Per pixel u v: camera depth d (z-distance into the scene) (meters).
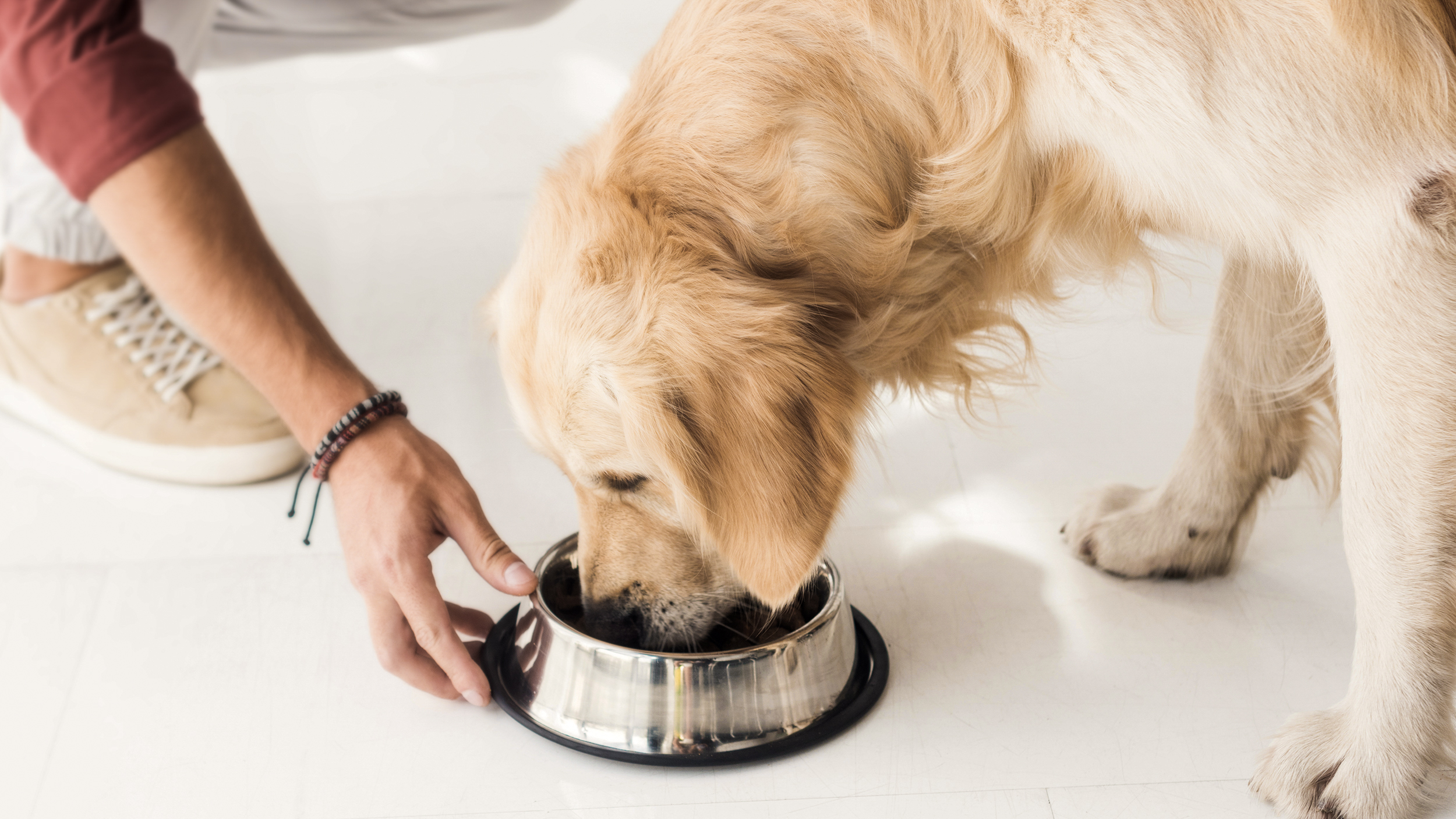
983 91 1.27
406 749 1.41
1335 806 1.23
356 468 1.42
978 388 1.62
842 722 1.39
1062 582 1.70
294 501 1.47
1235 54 1.15
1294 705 1.43
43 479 2.05
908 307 1.43
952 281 1.46
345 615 1.67
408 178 3.30
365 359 2.43
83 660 1.59
